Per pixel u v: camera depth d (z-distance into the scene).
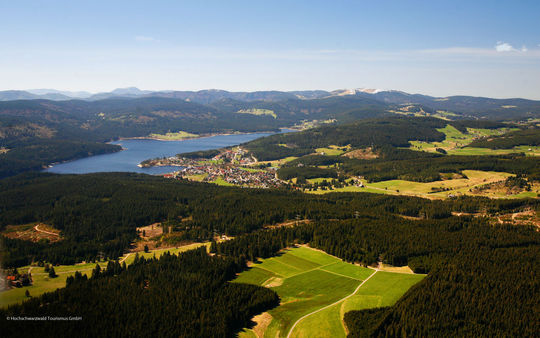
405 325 150.50
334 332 150.62
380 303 172.62
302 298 178.62
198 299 170.62
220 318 155.12
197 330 149.38
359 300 175.38
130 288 179.62
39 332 141.75
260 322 159.12
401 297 177.00
